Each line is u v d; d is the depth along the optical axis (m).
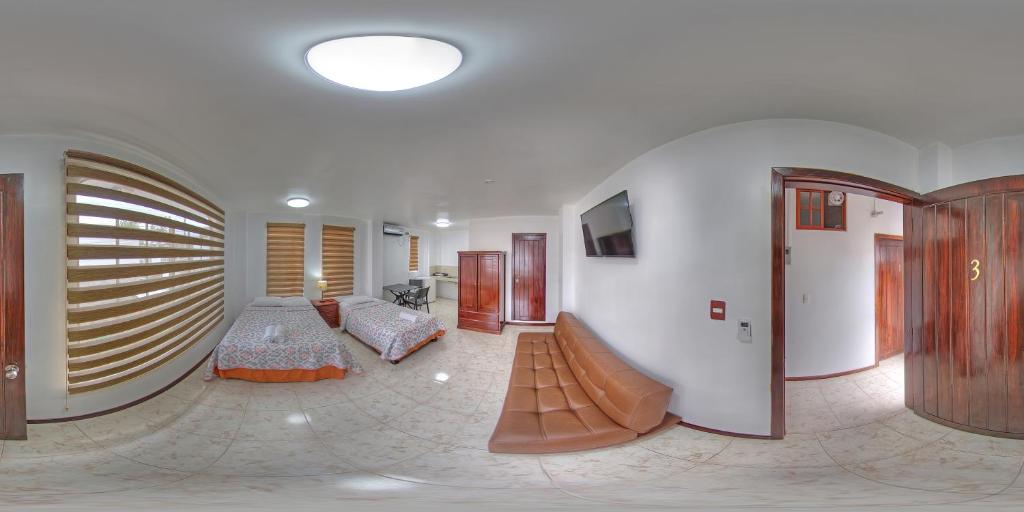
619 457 2.31
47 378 2.66
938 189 2.73
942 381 2.82
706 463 2.22
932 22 1.40
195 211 4.22
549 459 2.31
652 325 2.96
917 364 3.00
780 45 1.56
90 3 1.24
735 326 2.51
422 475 2.10
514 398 3.09
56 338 2.67
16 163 2.59
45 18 1.32
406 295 8.63
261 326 4.77
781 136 2.43
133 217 3.08
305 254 6.70
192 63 1.65
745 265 2.49
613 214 3.39
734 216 2.51
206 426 2.84
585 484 1.91
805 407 3.19
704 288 2.61
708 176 2.59
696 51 1.60
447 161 3.26
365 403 3.33
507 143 2.78
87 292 2.76
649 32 1.45
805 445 2.46
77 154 2.68
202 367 4.21
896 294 4.67
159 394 3.38
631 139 2.75
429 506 1.36
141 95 1.98
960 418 2.72
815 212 4.05
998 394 2.59
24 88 1.91
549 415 2.75
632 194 3.27
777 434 2.46
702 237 2.62
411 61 1.55
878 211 4.38
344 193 4.80
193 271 4.11
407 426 2.88
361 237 7.55
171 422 2.88
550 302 7.20
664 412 2.53
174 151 2.98
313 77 1.77
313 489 1.81
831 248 4.07
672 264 2.79
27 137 2.61
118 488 1.88
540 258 7.24
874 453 2.38
